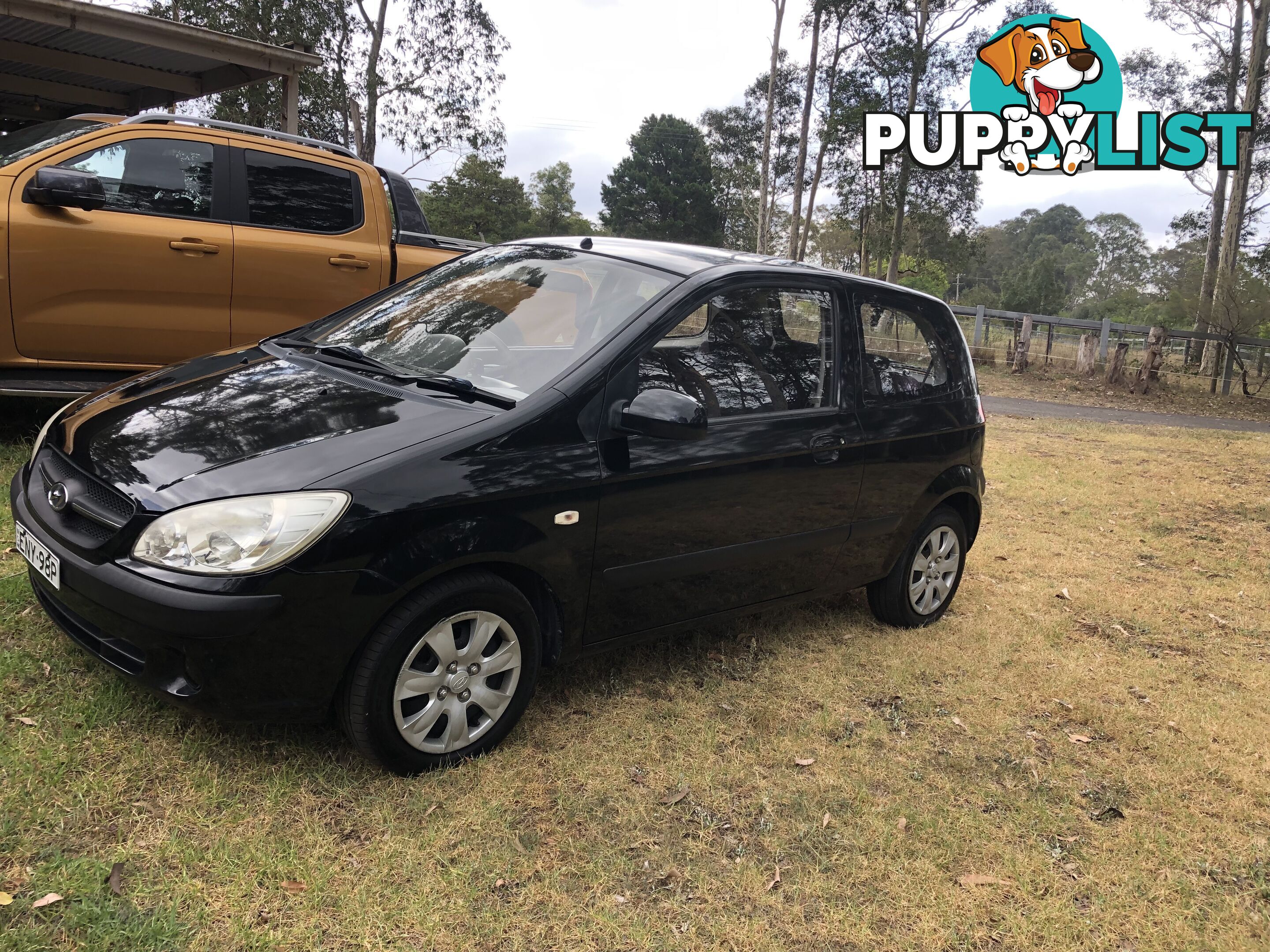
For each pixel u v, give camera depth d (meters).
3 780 2.45
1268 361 21.92
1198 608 5.44
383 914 2.23
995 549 6.28
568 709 3.33
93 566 2.46
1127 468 9.75
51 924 2.03
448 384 3.01
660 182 70.19
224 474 2.49
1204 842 3.04
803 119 34.09
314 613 2.43
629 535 3.09
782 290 3.71
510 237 64.19
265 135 5.70
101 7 8.28
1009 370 21.81
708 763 3.10
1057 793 3.23
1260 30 24.62
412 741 2.70
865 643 4.32
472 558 2.67
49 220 4.74
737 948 2.30
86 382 4.99
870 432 3.92
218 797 2.53
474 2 27.53
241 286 5.41
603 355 3.06
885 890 2.60
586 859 2.55
